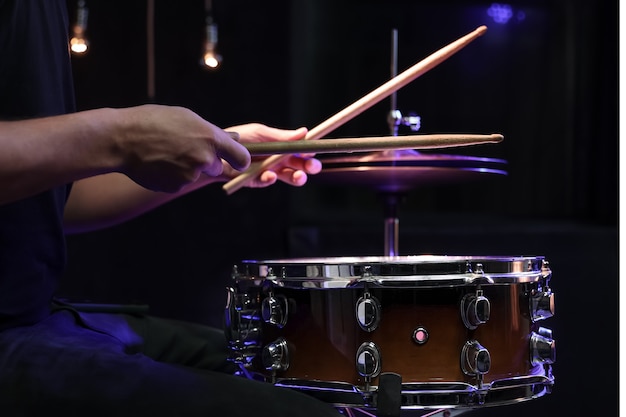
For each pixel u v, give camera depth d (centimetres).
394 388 100
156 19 253
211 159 93
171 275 255
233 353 119
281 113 261
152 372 94
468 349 103
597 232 255
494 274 106
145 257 254
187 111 94
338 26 276
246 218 259
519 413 227
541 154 287
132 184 138
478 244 254
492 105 285
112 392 89
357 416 128
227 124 259
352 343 104
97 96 250
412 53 280
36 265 110
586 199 283
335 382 105
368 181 155
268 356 108
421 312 104
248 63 259
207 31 237
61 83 117
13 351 96
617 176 272
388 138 106
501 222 279
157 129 90
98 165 90
